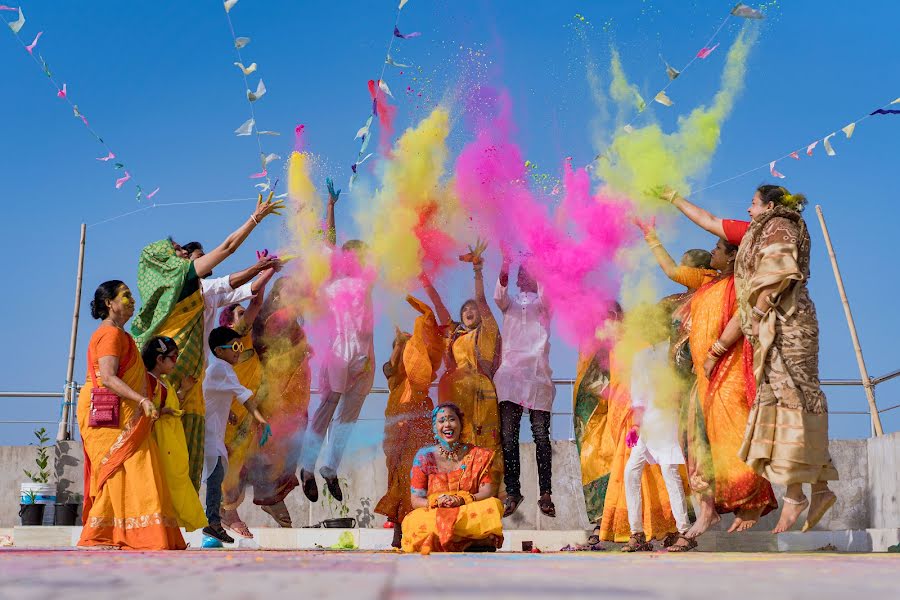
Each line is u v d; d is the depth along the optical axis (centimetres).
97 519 463
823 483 463
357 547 677
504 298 625
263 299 638
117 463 468
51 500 746
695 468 516
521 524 731
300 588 107
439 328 626
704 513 514
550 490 633
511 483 618
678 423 549
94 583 114
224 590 103
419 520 500
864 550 650
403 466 603
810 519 463
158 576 133
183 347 538
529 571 157
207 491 591
